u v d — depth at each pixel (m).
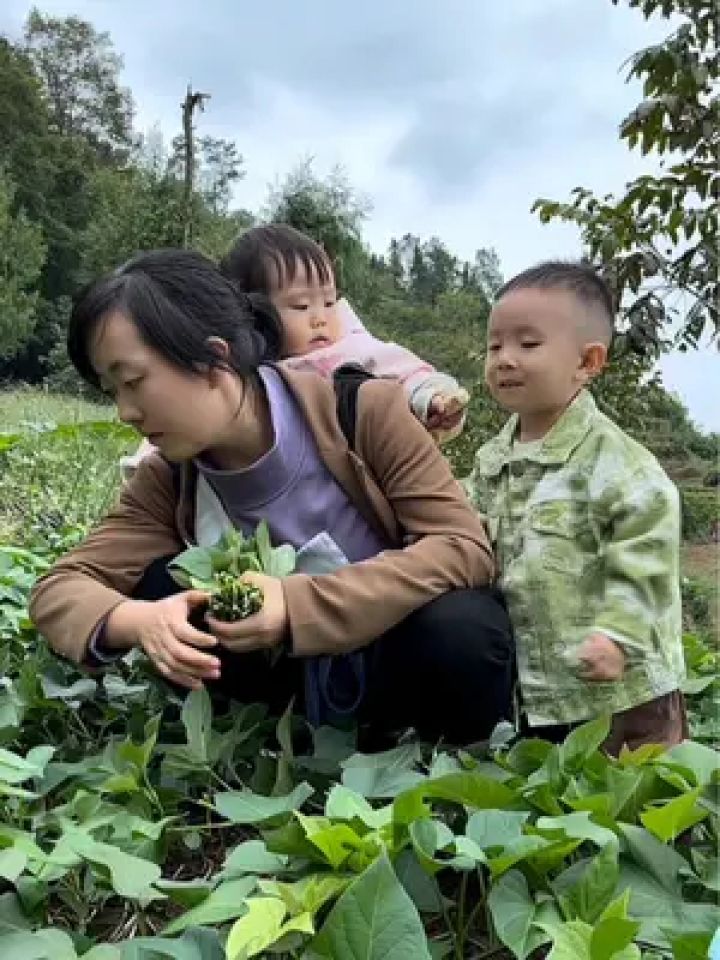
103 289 1.61
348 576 1.61
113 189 34.97
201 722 1.60
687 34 4.18
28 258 28.03
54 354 21.41
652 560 1.64
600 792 1.41
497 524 1.85
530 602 1.77
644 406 5.22
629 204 4.34
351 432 1.75
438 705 1.70
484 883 1.28
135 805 1.48
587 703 1.72
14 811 1.43
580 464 1.75
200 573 1.60
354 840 1.18
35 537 3.48
